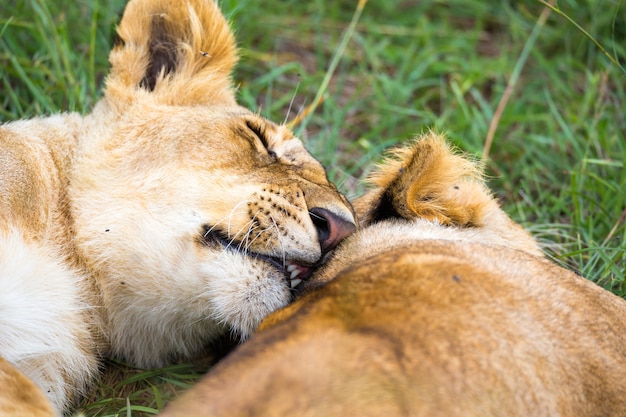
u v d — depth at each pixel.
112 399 6.25
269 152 6.89
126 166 6.67
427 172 6.38
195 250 6.26
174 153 6.62
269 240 6.13
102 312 6.56
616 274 7.57
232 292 6.10
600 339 4.89
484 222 6.50
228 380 3.90
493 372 4.31
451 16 12.55
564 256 7.68
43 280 6.12
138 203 6.49
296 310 4.85
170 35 7.60
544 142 9.81
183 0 7.49
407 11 12.38
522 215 8.58
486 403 4.21
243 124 6.88
